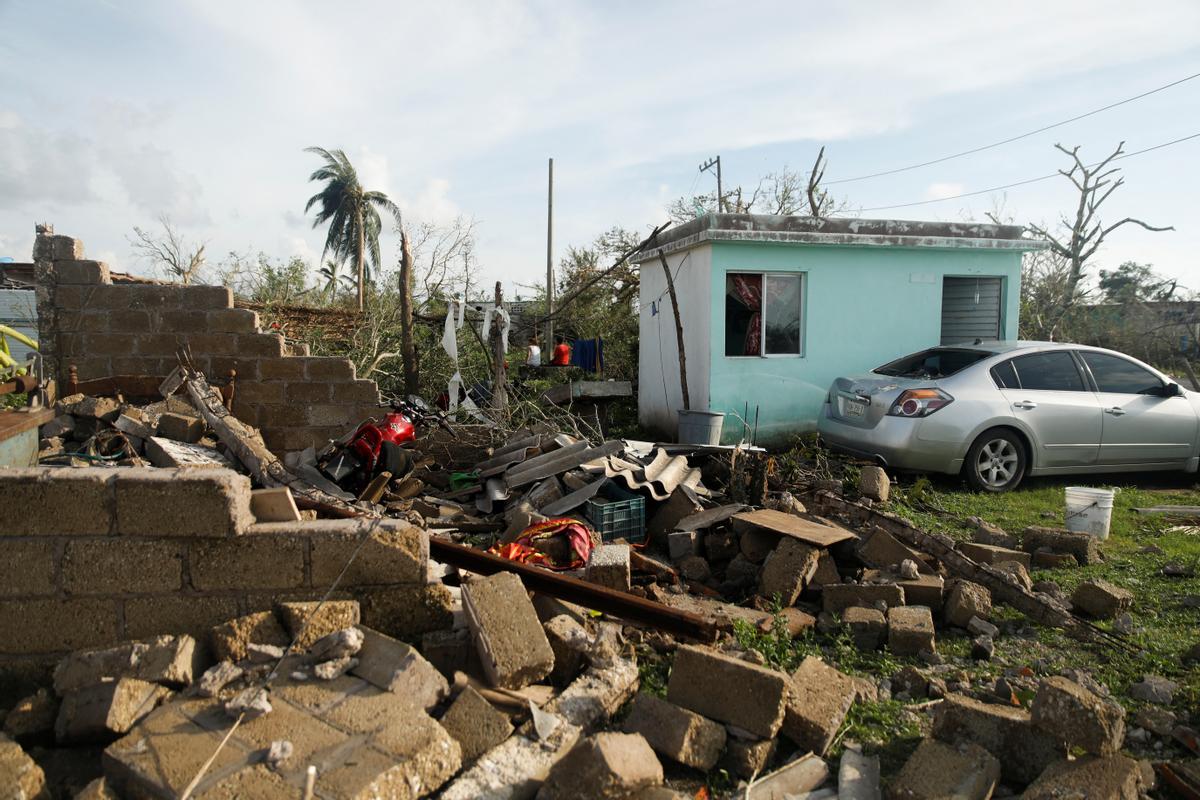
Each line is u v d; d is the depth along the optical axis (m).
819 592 4.85
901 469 8.05
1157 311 23.56
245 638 3.12
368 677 3.00
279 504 3.53
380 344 13.41
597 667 3.45
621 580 4.48
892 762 3.10
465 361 13.63
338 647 3.08
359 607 3.35
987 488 7.92
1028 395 7.99
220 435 6.57
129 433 6.29
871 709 3.49
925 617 4.28
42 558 3.19
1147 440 8.32
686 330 10.98
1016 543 5.97
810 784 2.92
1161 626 4.59
